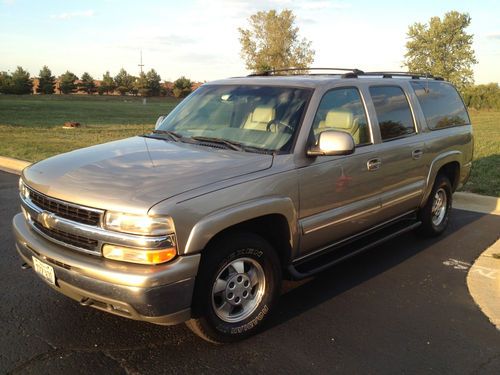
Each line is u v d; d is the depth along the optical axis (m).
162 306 3.13
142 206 3.08
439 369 3.40
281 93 4.48
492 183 9.22
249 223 3.69
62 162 3.86
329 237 4.39
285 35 63.16
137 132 19.91
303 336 3.80
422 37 68.19
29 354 3.46
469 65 67.12
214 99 4.86
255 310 3.75
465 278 4.99
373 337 3.81
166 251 3.11
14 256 5.30
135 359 3.44
